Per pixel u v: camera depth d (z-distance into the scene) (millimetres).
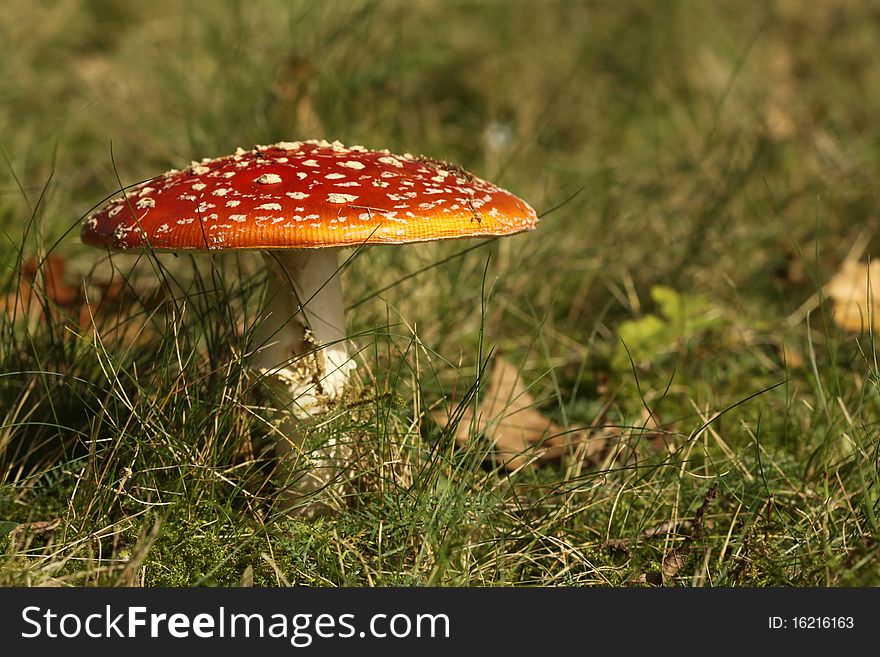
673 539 721
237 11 1029
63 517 718
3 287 821
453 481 729
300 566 706
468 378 816
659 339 838
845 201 979
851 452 743
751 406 813
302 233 685
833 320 843
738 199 969
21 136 1004
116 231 702
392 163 715
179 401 737
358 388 745
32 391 761
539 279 898
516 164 1012
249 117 960
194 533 708
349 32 1021
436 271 863
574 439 782
